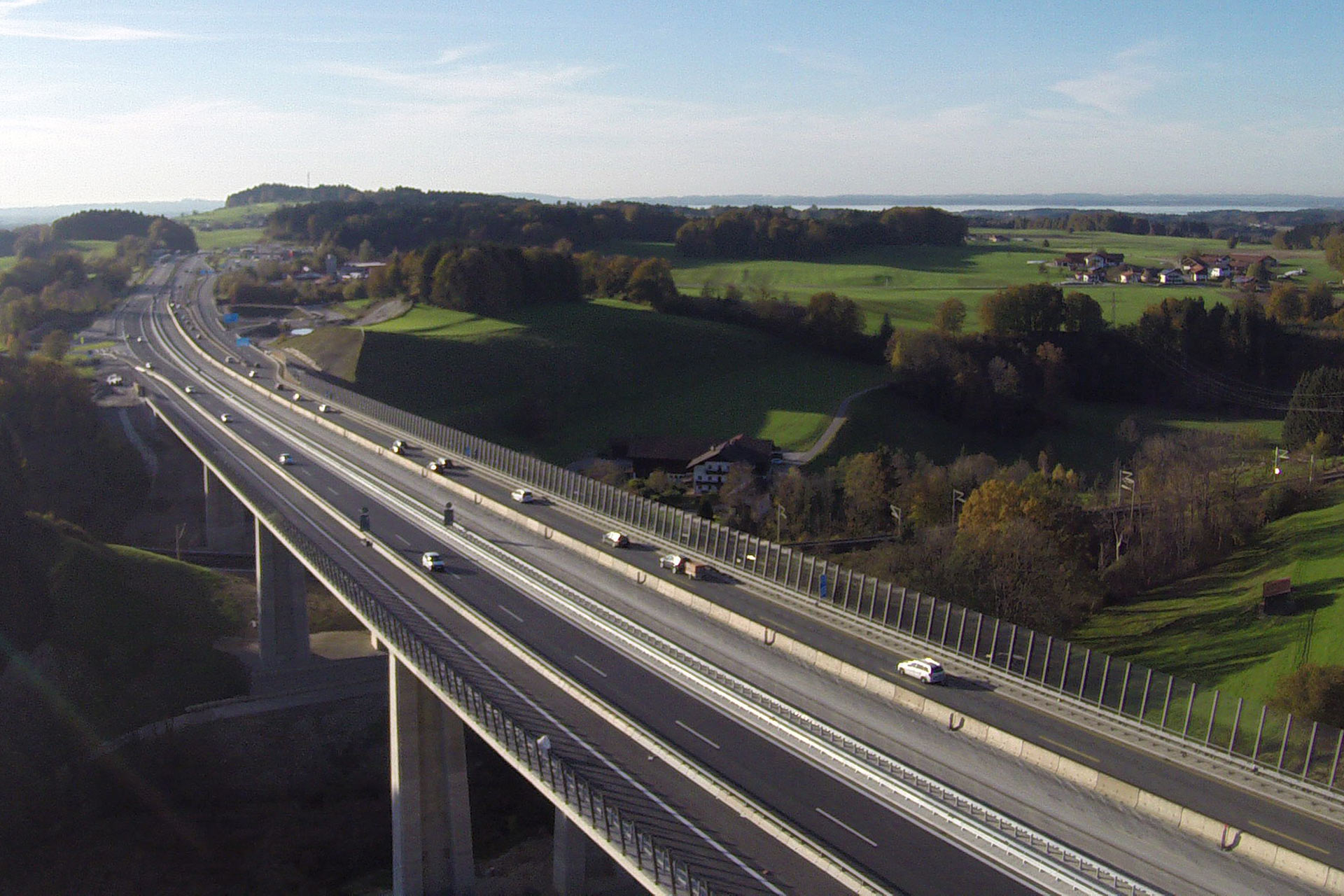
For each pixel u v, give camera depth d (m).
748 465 116.50
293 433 114.75
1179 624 80.06
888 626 52.03
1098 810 35.91
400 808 53.72
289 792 71.75
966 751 40.38
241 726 75.94
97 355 177.38
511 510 79.19
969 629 49.69
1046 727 41.59
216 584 96.12
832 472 114.31
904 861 32.62
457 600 58.53
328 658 84.31
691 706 44.34
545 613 56.66
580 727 42.59
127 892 61.59
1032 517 88.44
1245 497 102.19
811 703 44.78
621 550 68.19
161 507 128.00
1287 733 39.00
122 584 88.81
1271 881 31.62
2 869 62.88
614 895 56.16
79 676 78.94
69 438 131.00
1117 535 96.62
